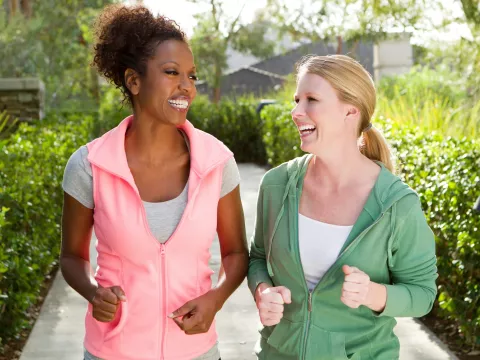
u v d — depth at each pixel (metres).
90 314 2.29
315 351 2.23
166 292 2.19
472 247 4.46
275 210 2.34
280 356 2.31
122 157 2.21
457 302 4.66
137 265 2.19
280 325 2.30
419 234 2.22
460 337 4.84
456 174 5.06
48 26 20.00
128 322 2.19
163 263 2.19
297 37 28.77
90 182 2.24
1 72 14.69
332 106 2.21
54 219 6.91
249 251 2.57
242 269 2.41
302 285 2.25
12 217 5.31
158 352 2.20
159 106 2.18
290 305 2.30
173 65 2.17
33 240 5.84
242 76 39.75
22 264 5.00
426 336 4.85
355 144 2.30
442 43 11.10
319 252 2.26
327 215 2.29
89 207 2.27
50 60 19.75
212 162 2.25
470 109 8.57
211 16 30.64
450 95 11.92
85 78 20.73
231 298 5.87
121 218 2.19
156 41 2.18
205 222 2.24
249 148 18.08
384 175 2.27
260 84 39.69
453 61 11.05
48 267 6.34
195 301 2.19
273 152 14.92
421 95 11.91
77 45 20.59
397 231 2.21
